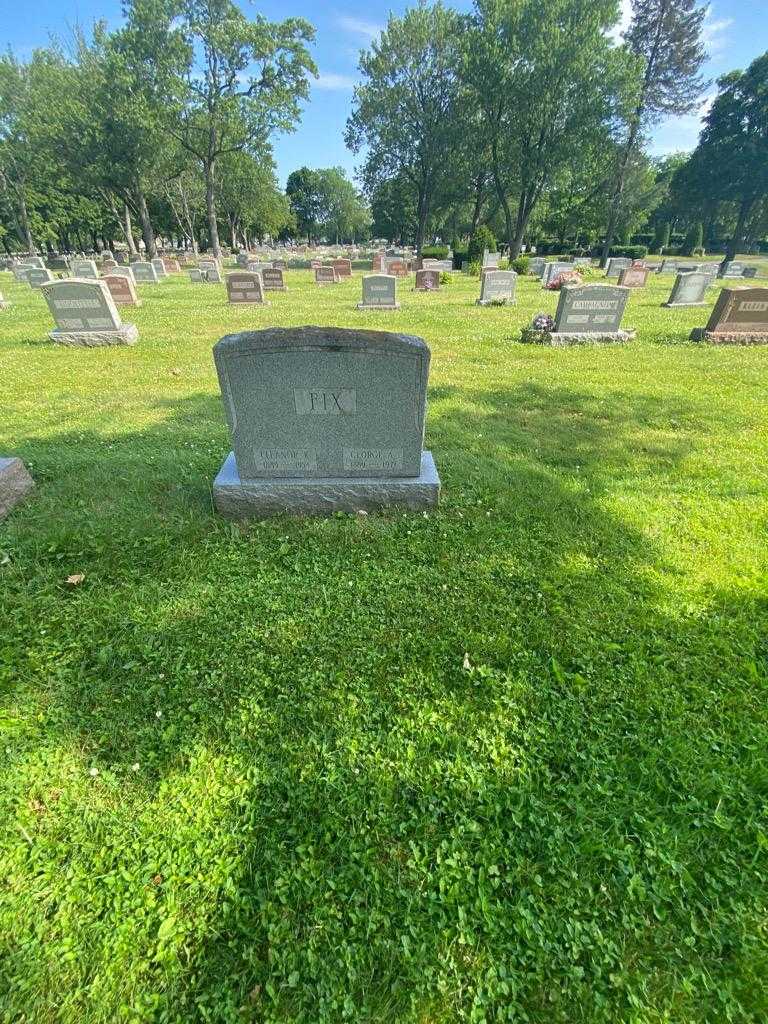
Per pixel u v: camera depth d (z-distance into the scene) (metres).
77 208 52.66
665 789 2.06
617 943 1.65
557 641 2.76
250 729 2.27
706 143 43.06
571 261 39.00
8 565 3.26
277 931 1.64
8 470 3.91
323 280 25.72
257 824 1.92
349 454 3.79
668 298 17.12
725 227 59.50
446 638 2.77
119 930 1.63
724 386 7.30
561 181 35.53
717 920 1.70
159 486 4.29
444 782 2.08
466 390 7.14
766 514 4.02
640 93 32.16
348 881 1.77
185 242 68.75
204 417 6.02
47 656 2.61
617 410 6.36
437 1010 1.50
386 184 45.66
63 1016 1.47
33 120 34.22
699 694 2.47
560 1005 1.51
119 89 31.73
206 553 3.45
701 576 3.30
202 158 37.47
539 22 28.78
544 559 3.45
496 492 4.32
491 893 1.75
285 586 3.14
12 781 2.05
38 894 1.72
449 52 34.78
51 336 9.95
